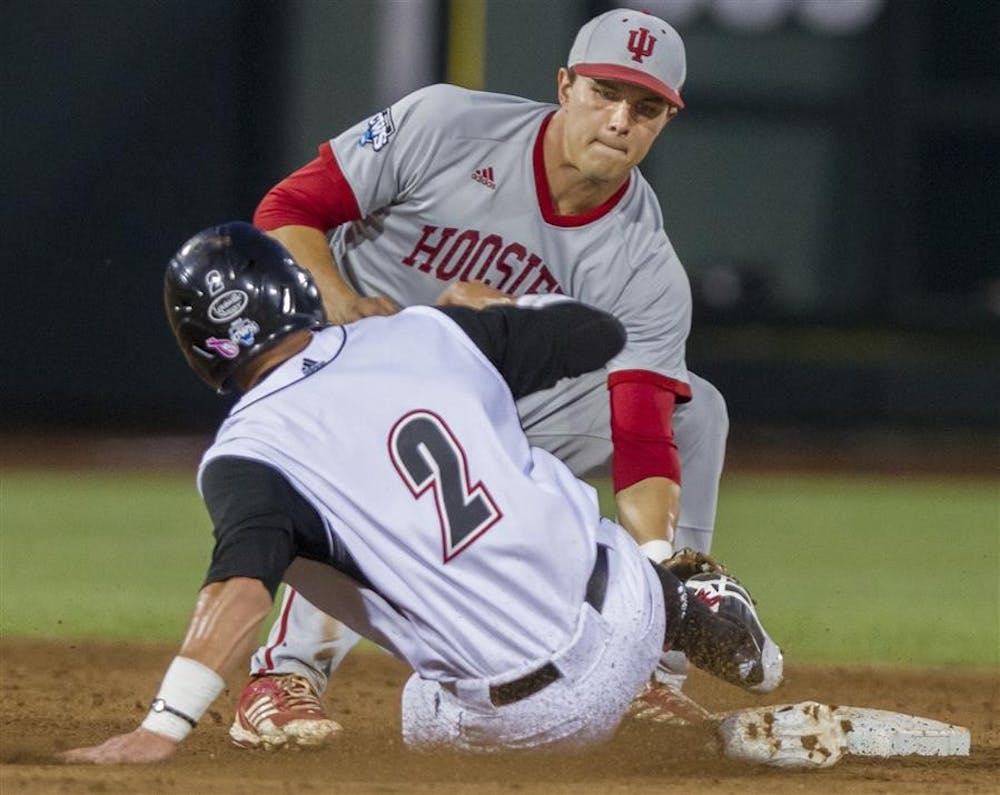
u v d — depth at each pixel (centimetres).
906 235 7519
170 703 1354
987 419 7156
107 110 7119
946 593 3594
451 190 1797
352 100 7162
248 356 1427
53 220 7138
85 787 1301
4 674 2311
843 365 7131
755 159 7525
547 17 7162
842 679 2417
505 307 1455
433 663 1414
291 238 1786
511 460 1388
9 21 7081
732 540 4538
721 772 1528
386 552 1372
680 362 1838
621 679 1414
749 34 7512
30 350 7169
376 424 1377
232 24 7138
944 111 7512
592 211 1794
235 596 1327
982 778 1550
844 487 5984
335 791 1326
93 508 5066
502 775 1436
